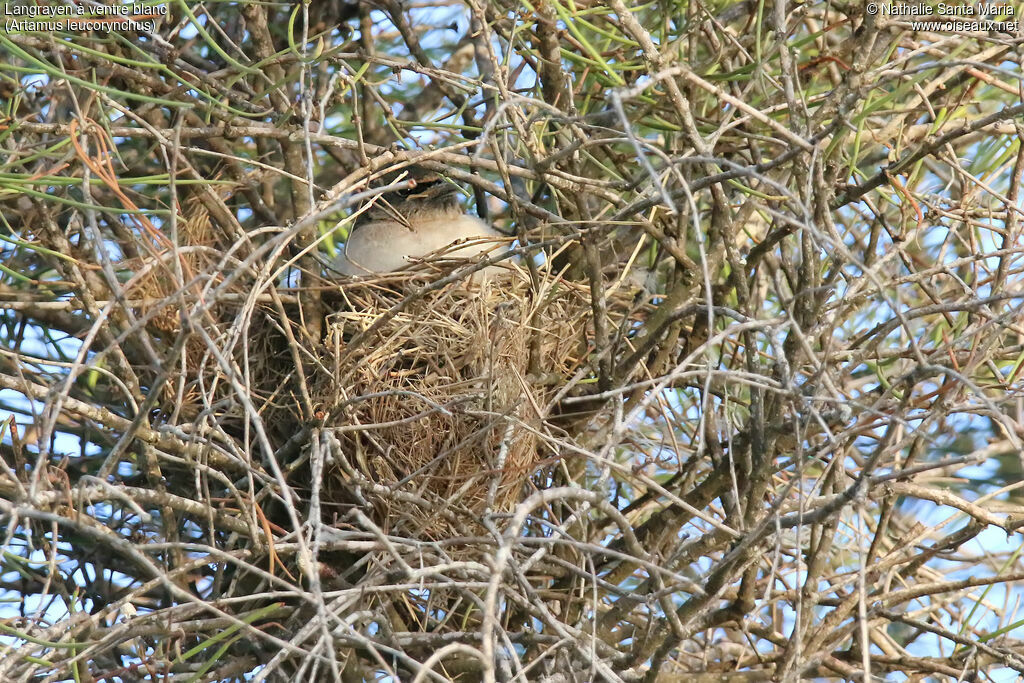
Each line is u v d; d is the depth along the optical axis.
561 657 5.87
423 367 6.80
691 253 7.76
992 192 5.84
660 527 6.59
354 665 6.09
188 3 7.02
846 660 6.41
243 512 5.18
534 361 6.84
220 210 6.65
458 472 6.47
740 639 7.51
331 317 7.31
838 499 4.74
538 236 7.37
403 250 7.62
